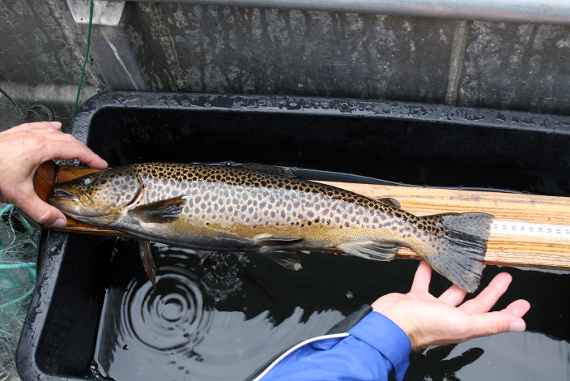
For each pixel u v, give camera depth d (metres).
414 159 1.04
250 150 1.06
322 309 1.00
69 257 0.92
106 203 0.90
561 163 1.00
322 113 0.98
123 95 1.00
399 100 1.05
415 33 0.93
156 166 0.92
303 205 0.89
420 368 0.96
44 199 0.91
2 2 0.98
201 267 1.02
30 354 0.85
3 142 0.86
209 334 0.98
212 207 0.90
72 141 0.90
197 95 1.00
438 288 1.00
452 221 0.88
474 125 0.97
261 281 1.01
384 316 0.77
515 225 0.93
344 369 0.72
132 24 0.97
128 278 1.01
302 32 0.95
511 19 0.85
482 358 0.96
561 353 0.96
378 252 0.89
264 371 0.74
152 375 0.96
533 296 1.00
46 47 1.05
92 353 0.96
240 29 0.96
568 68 0.94
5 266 0.98
